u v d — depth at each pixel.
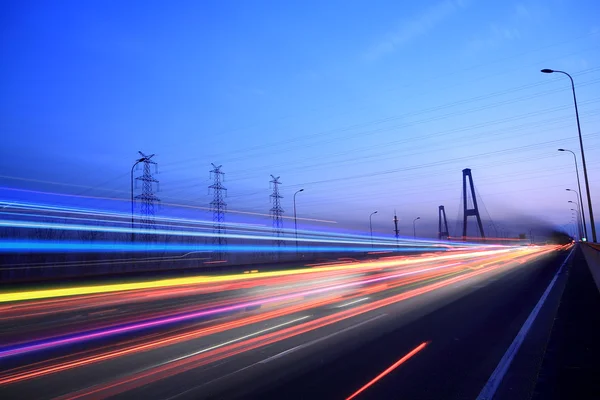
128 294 20.03
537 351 7.56
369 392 5.64
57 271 29.92
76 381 6.39
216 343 8.98
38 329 11.12
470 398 5.33
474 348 7.96
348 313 12.91
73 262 32.66
